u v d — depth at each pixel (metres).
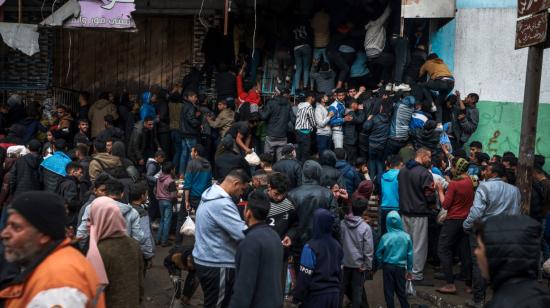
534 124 8.82
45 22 11.83
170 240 11.45
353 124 12.24
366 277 8.40
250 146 12.70
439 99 12.41
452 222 9.37
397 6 12.75
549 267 8.41
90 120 13.59
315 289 6.57
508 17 12.54
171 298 9.04
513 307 3.18
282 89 13.02
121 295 5.54
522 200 8.83
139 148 12.30
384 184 10.38
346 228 8.17
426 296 9.32
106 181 7.00
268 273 5.70
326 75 13.05
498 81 12.60
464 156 11.12
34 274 3.30
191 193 10.67
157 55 14.98
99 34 15.16
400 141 11.77
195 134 12.57
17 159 10.45
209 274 6.78
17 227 3.38
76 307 3.24
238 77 13.45
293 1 13.56
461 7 12.71
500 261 3.26
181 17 14.82
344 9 13.18
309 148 12.32
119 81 15.16
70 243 3.52
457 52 12.77
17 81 15.17
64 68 15.32
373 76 13.52
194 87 13.48
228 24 14.16
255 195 5.85
